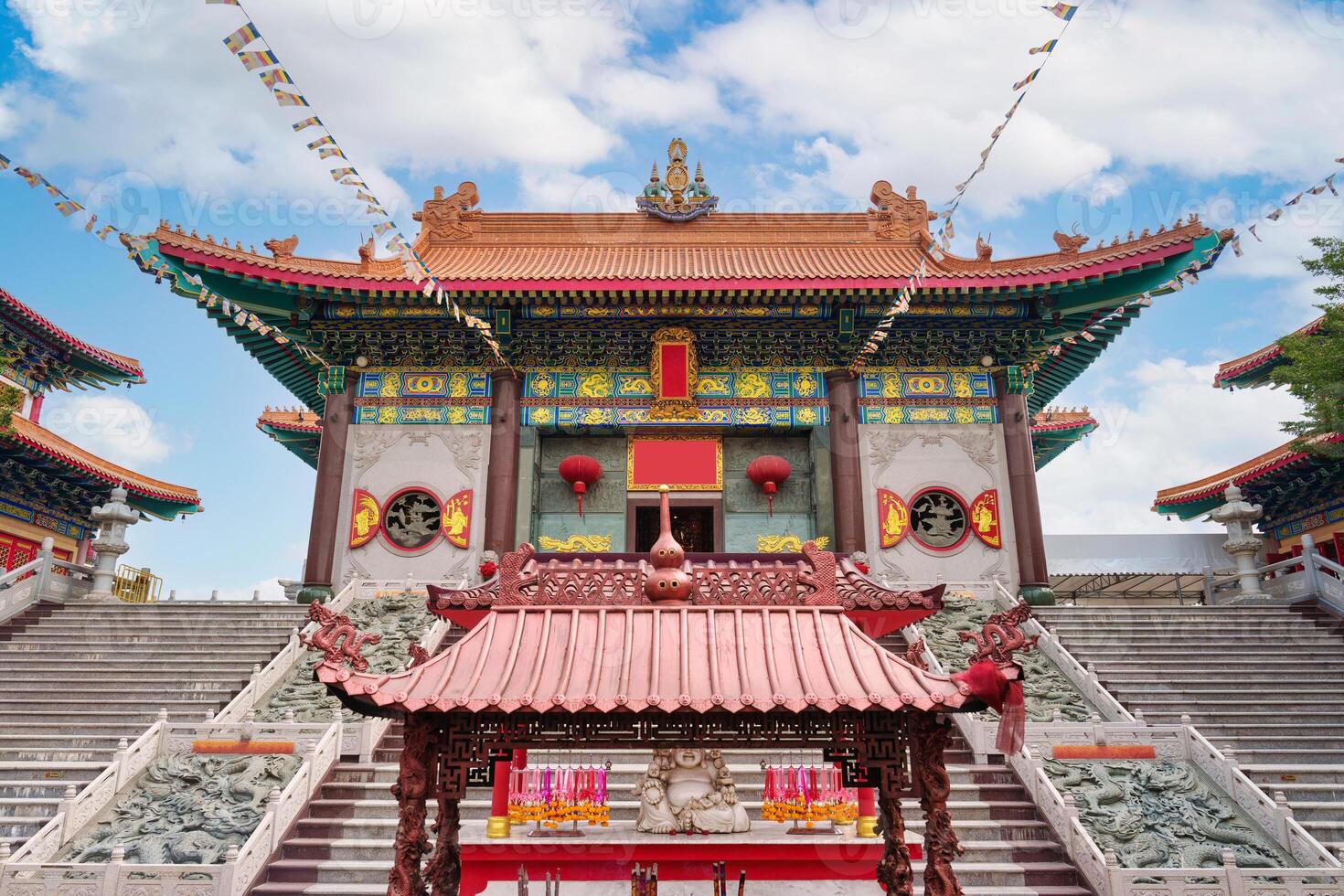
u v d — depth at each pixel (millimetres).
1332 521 34812
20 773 15375
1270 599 24750
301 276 26047
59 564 25828
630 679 7336
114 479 38000
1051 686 18672
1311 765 15383
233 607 23906
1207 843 13195
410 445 28797
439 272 29859
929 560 27703
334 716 17219
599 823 9445
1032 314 28328
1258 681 19250
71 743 16656
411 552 27781
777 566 8617
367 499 28219
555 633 8055
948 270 28234
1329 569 23422
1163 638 21734
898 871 7594
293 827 13555
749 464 29531
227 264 25375
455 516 28062
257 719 17266
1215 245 25422
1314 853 12422
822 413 28969
